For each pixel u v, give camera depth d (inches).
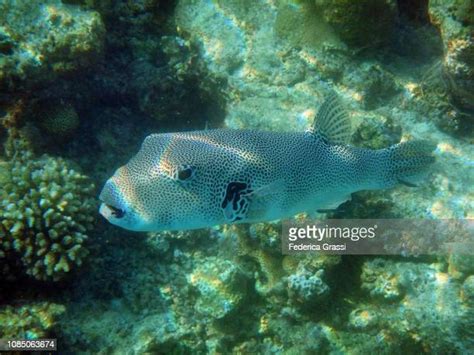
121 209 31.9
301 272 54.2
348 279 56.1
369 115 61.5
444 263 50.3
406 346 50.7
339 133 41.0
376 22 65.2
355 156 41.4
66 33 65.9
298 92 67.5
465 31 52.3
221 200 34.1
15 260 59.7
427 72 66.1
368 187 43.4
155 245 68.8
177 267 68.4
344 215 54.5
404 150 44.1
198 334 60.7
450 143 61.5
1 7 64.6
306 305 54.6
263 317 59.3
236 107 68.6
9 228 58.0
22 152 67.4
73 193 64.1
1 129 67.7
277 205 37.6
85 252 60.8
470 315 44.3
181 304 63.6
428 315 47.4
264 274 60.8
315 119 39.4
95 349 58.3
